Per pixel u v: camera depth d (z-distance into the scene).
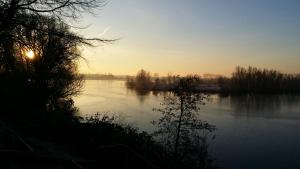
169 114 19.36
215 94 132.25
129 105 71.81
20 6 8.90
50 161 9.25
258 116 67.69
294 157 34.25
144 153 13.82
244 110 78.00
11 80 19.94
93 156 11.73
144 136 16.73
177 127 18.86
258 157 34.09
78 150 12.40
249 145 39.25
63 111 20.53
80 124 15.09
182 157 16.55
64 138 13.69
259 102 101.94
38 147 11.15
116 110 57.59
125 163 11.20
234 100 108.25
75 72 34.19
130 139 14.61
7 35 9.38
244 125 54.88
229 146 37.97
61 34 9.34
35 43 9.87
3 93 20.17
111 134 14.39
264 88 153.38
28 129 15.05
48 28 9.40
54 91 28.58
